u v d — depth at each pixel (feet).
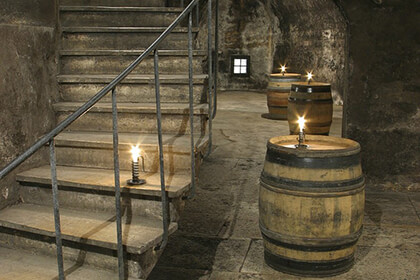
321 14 37.42
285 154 11.66
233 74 47.21
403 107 18.20
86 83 14.47
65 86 14.47
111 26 17.60
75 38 16.20
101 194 11.55
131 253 9.95
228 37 46.50
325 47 39.14
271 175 12.01
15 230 11.23
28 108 12.93
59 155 13.06
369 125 18.49
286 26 43.60
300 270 11.99
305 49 41.63
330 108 23.53
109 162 12.67
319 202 11.43
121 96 14.56
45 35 13.71
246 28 46.01
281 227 11.87
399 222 15.31
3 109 12.09
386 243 13.78
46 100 13.69
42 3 13.50
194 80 14.03
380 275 12.00
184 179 11.65
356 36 18.04
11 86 12.34
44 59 13.69
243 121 31.12
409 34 17.76
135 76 14.42
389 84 18.15
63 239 10.67
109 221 11.03
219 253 13.19
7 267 10.43
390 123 18.37
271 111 32.01
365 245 13.65
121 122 13.76
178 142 12.52
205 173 19.77
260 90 46.93
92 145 12.57
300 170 11.48
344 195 11.47
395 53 17.93
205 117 13.55
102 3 20.48
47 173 12.35
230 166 20.70
